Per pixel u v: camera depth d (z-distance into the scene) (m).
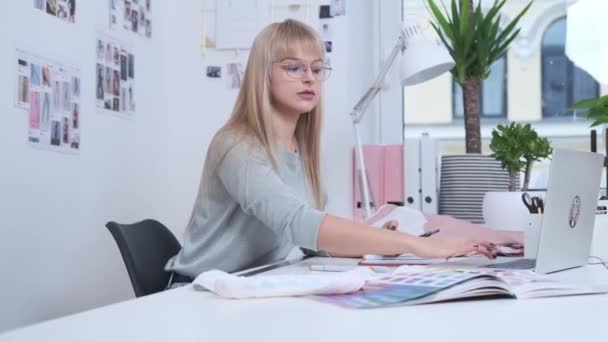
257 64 1.71
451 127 2.98
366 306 0.84
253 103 1.69
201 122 2.68
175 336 0.67
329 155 2.58
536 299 0.91
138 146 2.51
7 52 1.86
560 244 1.31
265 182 1.53
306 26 1.77
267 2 2.63
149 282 1.65
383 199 2.56
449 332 0.68
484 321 0.75
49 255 2.03
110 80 2.35
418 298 0.86
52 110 2.05
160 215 2.65
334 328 0.71
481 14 2.63
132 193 2.47
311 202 1.87
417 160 2.54
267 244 1.74
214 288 0.95
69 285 2.12
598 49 2.83
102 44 2.30
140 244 1.69
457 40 2.62
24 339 0.66
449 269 1.14
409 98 3.00
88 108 2.23
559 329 0.70
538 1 2.90
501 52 2.70
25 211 1.93
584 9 2.84
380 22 2.98
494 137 2.20
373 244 1.37
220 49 2.66
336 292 0.94
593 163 1.40
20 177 1.91
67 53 2.12
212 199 1.71
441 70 2.24
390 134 2.99
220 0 2.66
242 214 1.68
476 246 1.40
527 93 2.93
